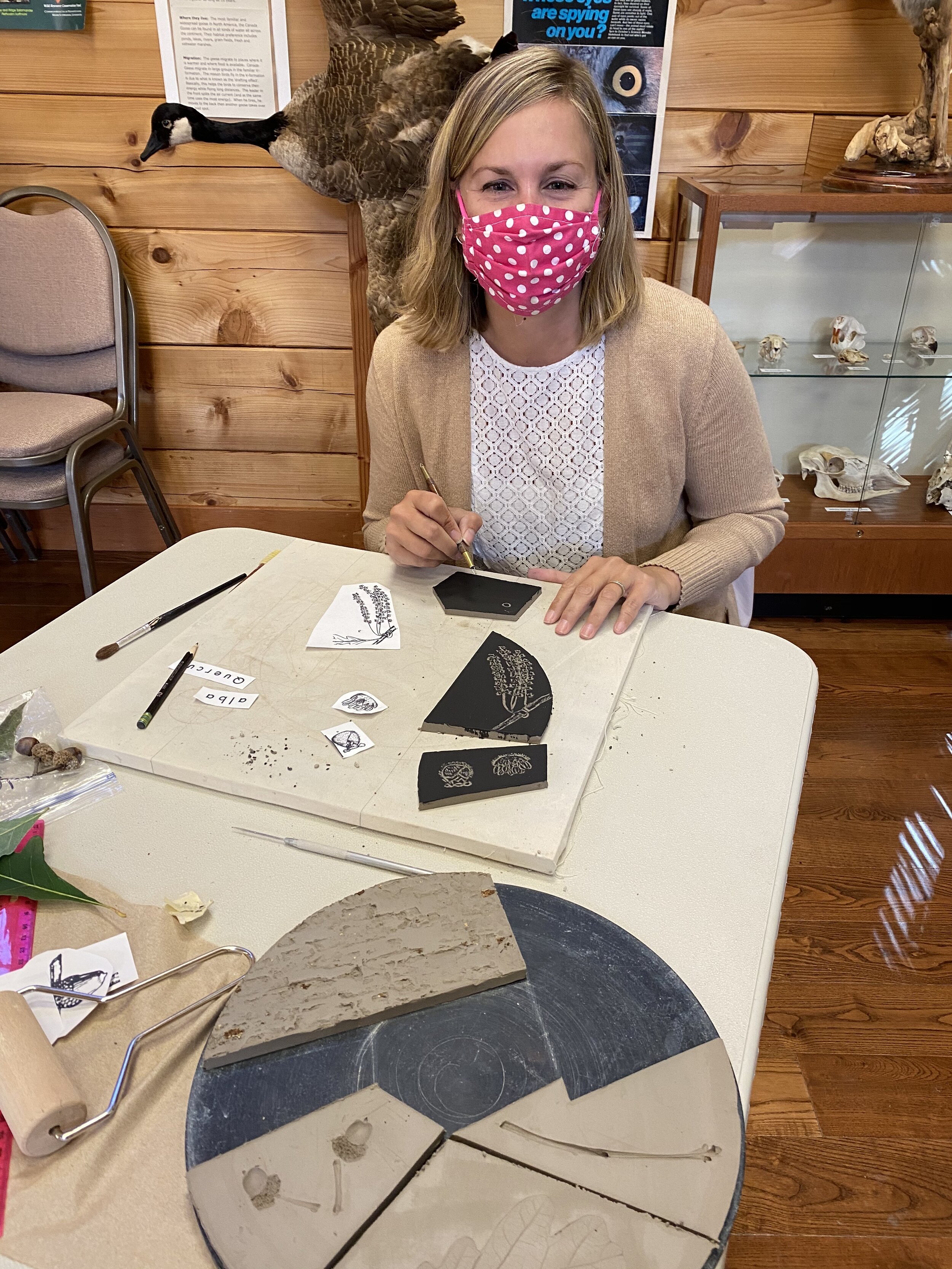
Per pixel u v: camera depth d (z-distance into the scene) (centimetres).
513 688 86
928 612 247
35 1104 51
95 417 208
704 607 132
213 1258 46
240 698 87
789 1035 141
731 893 68
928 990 148
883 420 234
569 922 63
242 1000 57
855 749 198
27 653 99
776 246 211
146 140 217
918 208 187
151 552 272
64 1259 47
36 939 65
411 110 177
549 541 129
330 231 226
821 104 207
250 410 250
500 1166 49
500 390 121
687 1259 44
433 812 74
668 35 197
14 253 212
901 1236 117
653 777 79
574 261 105
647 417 119
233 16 201
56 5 201
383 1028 56
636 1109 51
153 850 73
